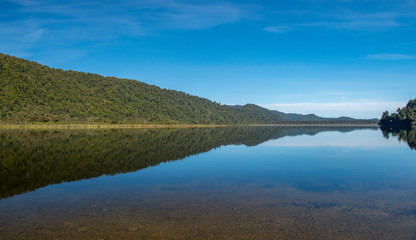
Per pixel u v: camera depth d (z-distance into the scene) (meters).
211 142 46.59
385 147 38.41
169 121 168.25
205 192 14.27
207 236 8.81
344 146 39.88
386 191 14.59
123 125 126.06
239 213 10.96
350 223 9.97
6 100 104.94
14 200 12.80
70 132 70.19
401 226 9.70
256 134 74.06
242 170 20.80
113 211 11.20
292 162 24.86
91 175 18.81
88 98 143.12
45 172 19.80
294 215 10.76
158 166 22.58
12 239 8.60
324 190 14.77
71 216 10.60
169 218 10.38
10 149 33.12
